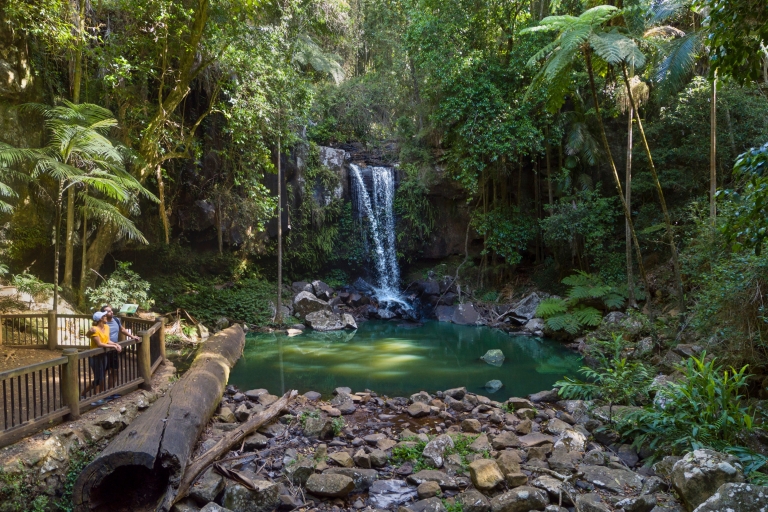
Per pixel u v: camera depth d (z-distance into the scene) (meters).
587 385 7.69
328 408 8.02
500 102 14.77
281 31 13.63
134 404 6.47
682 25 14.32
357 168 19.61
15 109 10.70
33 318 9.70
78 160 10.03
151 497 5.12
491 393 9.36
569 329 13.55
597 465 5.82
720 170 13.74
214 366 8.66
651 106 16.02
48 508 4.76
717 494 4.03
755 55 4.55
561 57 7.74
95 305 11.31
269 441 6.68
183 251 16.08
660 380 7.83
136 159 11.12
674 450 5.82
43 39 10.52
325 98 21.27
